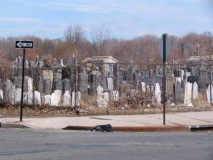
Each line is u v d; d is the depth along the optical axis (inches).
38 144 383.2
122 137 435.8
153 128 497.7
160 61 1768.0
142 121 549.0
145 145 382.6
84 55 2445.9
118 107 667.4
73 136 439.2
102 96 671.8
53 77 931.3
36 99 681.0
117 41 3085.6
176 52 2662.4
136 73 847.7
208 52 1975.9
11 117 595.2
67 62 1551.4
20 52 2396.7
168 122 542.3
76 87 655.8
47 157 320.5
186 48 2888.8
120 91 717.9
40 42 2970.0
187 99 722.2
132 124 521.3
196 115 618.2
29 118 582.6
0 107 692.1
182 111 665.6
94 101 693.9
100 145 379.2
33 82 731.4
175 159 317.4
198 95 784.9
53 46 2967.5
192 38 2950.3
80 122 537.0
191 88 730.8
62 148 361.7
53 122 542.3
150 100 697.6
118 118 578.9
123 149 358.9
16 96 704.4
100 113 622.8
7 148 361.1
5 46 2844.5
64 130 496.1
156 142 402.6
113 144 386.3
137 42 2768.2
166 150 356.8
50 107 658.2
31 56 2244.1
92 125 514.3
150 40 2770.7
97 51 2596.0
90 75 959.6
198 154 339.6
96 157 321.1
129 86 748.6
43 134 454.0
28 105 679.1
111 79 854.5
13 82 805.2
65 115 616.4
